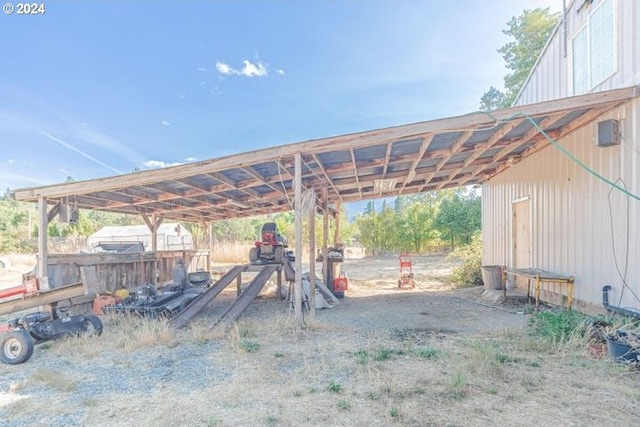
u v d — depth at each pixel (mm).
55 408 3219
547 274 6969
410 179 8938
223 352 4707
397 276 14055
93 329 5465
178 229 22453
